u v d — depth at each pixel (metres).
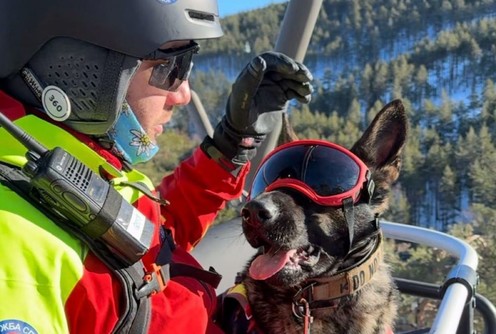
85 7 0.61
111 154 0.69
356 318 1.03
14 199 0.57
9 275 0.54
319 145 1.00
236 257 1.28
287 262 0.96
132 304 0.61
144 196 0.72
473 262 1.06
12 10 0.62
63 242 0.58
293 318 1.01
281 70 0.89
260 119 0.92
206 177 0.95
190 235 0.96
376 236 1.05
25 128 0.63
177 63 0.70
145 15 0.62
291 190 0.99
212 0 0.69
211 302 0.82
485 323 1.11
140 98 0.68
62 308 0.56
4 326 0.51
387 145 1.10
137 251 0.61
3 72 0.65
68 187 0.56
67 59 0.62
